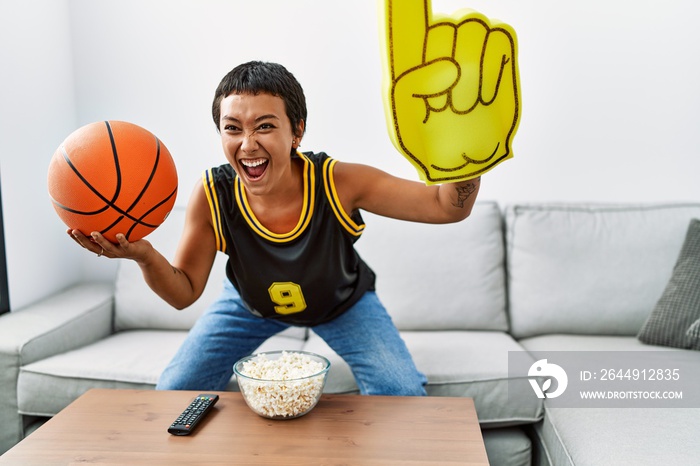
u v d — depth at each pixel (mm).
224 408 1396
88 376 1877
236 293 1848
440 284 2262
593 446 1465
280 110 1369
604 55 2479
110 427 1306
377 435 1270
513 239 2338
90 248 1285
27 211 2379
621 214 2334
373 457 1184
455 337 2168
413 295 2254
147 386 1861
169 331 2324
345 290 1702
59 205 1212
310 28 2521
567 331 2246
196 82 2568
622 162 2520
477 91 1130
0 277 2240
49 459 1179
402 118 1118
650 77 2477
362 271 1770
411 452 1203
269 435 1271
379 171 1556
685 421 1526
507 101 1165
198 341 1810
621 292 2221
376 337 1735
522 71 2506
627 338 2199
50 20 2473
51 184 1205
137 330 2344
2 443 1943
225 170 1584
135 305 2311
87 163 1180
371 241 2309
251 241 1563
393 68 1092
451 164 1170
